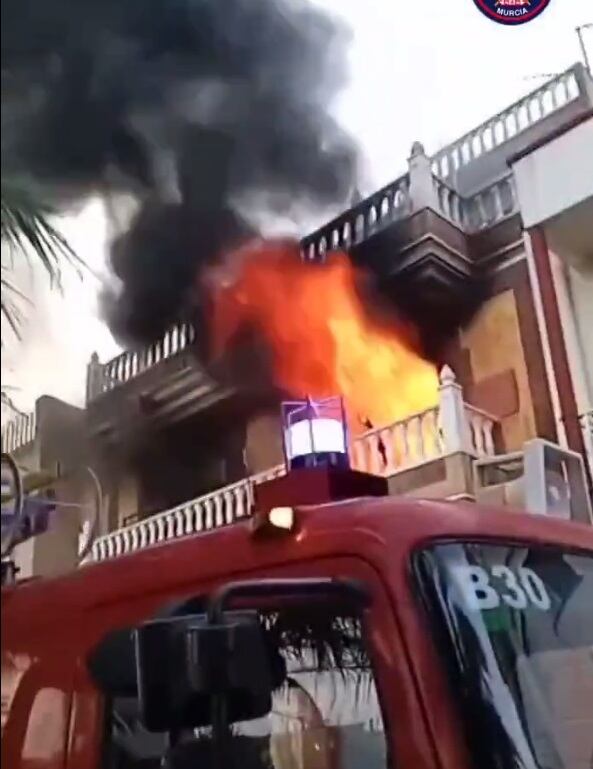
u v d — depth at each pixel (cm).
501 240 516
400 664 176
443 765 165
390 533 192
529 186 509
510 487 469
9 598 265
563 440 467
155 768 214
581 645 199
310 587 182
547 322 488
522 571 203
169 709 159
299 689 192
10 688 250
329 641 189
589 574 216
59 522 509
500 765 166
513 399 491
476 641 181
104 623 237
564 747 177
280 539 205
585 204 482
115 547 543
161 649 162
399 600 182
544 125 515
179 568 224
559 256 493
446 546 195
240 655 158
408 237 543
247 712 163
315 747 188
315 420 273
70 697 237
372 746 178
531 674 184
